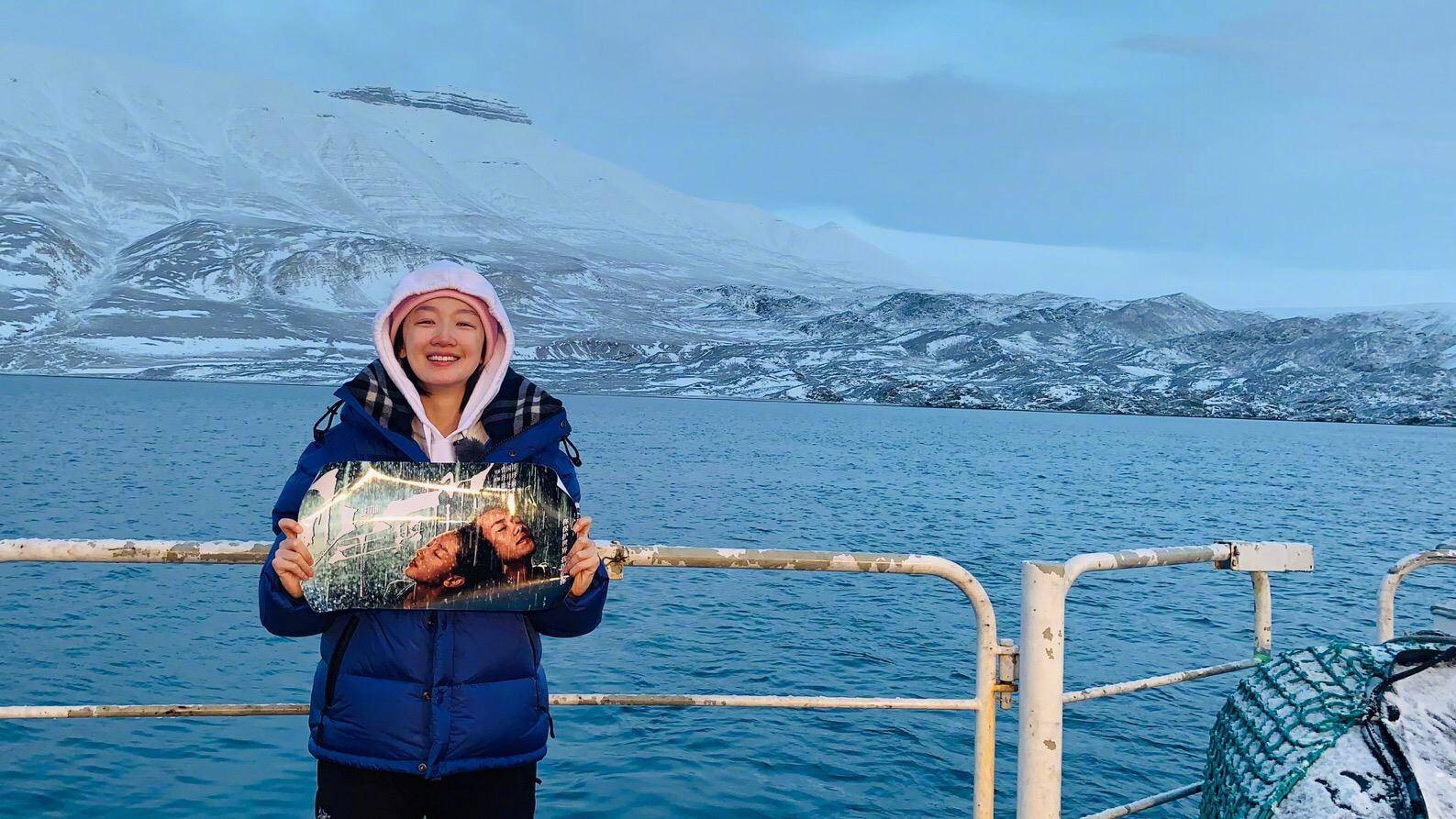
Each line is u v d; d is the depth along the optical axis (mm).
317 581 2629
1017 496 47281
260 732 10320
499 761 2727
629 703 3402
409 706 2668
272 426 87625
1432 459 101062
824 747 10781
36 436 64750
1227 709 3258
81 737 9961
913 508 40219
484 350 2906
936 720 11742
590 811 8930
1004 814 9320
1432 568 26953
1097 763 10773
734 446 80500
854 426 139500
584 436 89062
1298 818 2764
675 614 17531
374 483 2668
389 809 2725
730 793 9461
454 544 2672
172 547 3016
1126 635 17422
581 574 2721
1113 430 168625
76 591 17812
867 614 18062
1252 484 61281
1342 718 2881
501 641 2746
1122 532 35250
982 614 3342
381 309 2818
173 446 61125
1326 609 20156
